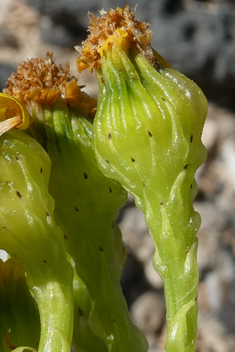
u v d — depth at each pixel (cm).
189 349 8
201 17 33
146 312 26
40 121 9
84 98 10
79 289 10
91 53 9
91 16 9
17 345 10
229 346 25
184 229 9
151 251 28
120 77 9
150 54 9
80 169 9
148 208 9
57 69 10
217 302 27
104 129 9
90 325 10
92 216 10
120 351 10
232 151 32
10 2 38
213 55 32
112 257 10
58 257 9
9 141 9
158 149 9
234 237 29
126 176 9
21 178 9
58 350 8
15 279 10
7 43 36
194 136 9
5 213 9
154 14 33
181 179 9
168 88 9
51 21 36
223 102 34
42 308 9
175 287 9
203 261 28
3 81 31
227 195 31
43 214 9
